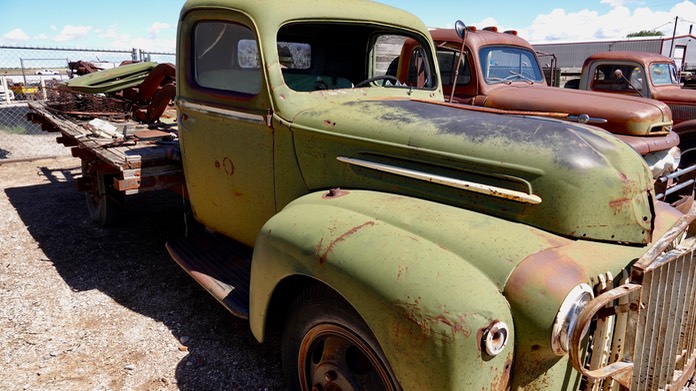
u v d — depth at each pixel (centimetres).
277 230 219
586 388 185
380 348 180
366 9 319
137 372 278
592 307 157
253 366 286
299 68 301
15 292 367
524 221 199
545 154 201
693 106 688
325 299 202
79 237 480
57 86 591
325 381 210
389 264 176
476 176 212
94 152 381
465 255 177
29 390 261
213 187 322
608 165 199
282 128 268
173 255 322
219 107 297
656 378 196
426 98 342
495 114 259
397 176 233
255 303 233
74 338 309
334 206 223
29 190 659
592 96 541
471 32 601
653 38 1454
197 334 316
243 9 278
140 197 605
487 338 156
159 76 493
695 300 210
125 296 364
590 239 194
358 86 312
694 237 209
